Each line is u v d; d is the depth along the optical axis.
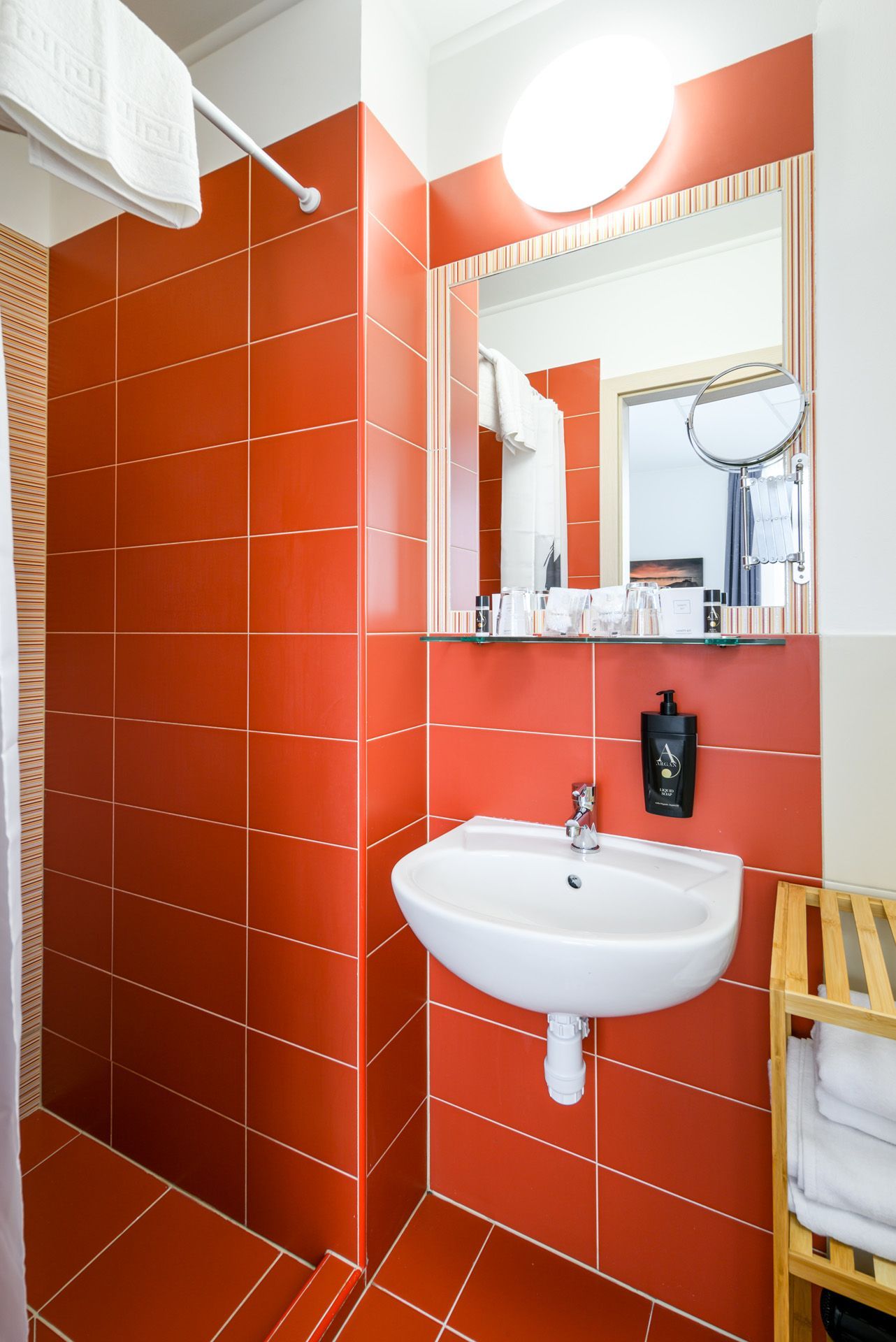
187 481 1.39
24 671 1.62
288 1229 1.29
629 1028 1.22
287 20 1.26
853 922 1.04
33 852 1.67
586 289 1.25
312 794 1.24
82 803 1.60
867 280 1.02
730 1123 1.15
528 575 1.31
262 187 1.28
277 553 1.27
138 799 1.49
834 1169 0.79
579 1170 1.28
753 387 1.11
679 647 1.17
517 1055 1.34
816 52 1.05
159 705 1.45
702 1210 1.17
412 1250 1.30
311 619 1.23
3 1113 0.66
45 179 1.62
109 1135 1.56
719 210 1.13
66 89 0.74
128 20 0.81
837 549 1.05
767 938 1.11
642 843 1.20
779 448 1.08
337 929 1.22
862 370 1.02
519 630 1.26
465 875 1.19
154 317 1.43
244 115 1.31
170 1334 1.14
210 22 1.32
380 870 1.25
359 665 1.18
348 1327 1.15
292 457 1.24
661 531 1.18
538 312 1.29
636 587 1.17
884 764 1.02
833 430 1.05
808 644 1.07
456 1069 1.42
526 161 1.25
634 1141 1.23
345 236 1.18
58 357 1.61
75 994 1.62
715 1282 1.16
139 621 1.47
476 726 1.37
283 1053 1.29
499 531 1.34
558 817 1.29
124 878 1.52
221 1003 1.37
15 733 0.67
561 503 1.27
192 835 1.40
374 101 1.21
